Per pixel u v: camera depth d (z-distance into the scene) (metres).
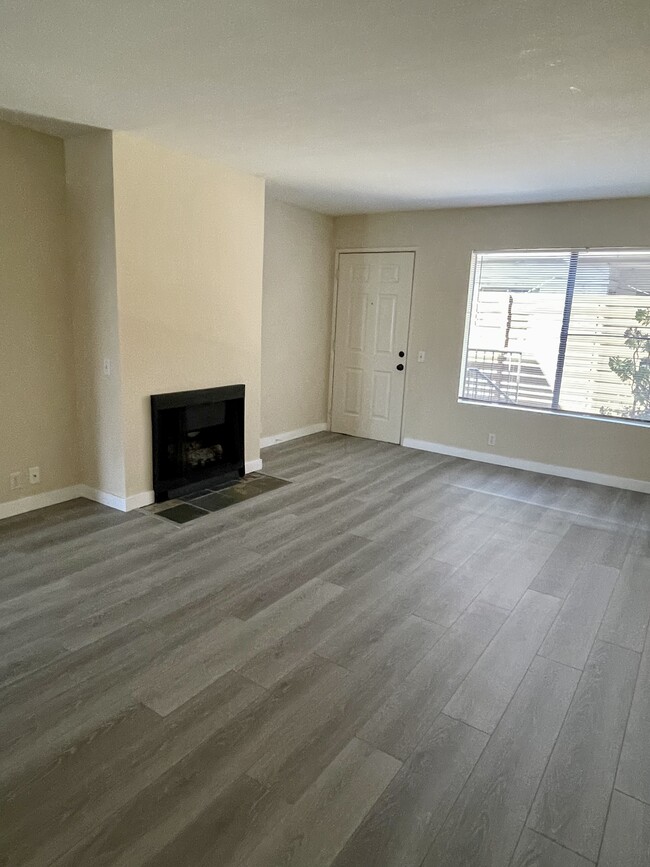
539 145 3.27
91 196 3.47
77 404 3.90
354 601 2.82
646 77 2.30
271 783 1.73
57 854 1.48
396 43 2.09
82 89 2.64
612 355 4.82
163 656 2.32
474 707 2.11
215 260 4.15
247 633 2.51
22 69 2.40
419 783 1.76
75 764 1.77
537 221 4.94
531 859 1.52
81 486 4.05
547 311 5.07
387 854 1.52
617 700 2.18
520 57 2.17
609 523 3.99
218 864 1.47
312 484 4.63
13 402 3.56
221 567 3.12
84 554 3.20
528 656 2.43
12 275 3.42
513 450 5.34
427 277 5.58
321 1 1.80
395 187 4.54
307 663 2.32
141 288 3.65
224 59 2.27
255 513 3.94
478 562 3.31
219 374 4.38
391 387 6.03
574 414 5.04
